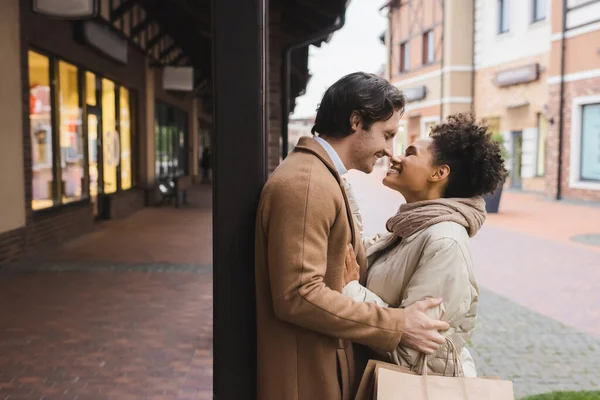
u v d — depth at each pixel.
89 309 5.74
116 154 13.98
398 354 1.78
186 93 21.56
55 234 9.57
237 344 1.82
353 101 1.77
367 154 1.82
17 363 4.30
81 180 11.21
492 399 1.61
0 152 7.63
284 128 11.23
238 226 1.78
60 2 6.80
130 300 6.08
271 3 9.34
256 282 1.75
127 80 14.39
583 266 8.34
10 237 7.93
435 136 2.02
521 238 10.76
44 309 5.73
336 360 1.79
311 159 1.73
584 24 16.95
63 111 10.24
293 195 1.63
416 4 29.64
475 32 24.73
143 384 3.94
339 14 9.50
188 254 8.80
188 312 5.64
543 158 20.94
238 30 1.74
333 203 1.67
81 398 3.71
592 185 17.03
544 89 20.36
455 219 1.88
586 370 4.40
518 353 4.77
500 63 23.00
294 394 1.74
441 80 25.94
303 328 1.73
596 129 17.08
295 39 10.85
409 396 1.62
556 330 5.40
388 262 1.96
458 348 1.86
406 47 31.44
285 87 10.99
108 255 8.65
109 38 11.33
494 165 1.98
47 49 9.17
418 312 1.72
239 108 1.76
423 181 2.02
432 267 1.80
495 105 23.42
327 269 1.72
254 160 1.77
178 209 15.70
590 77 16.89
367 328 1.65
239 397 1.83
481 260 8.77
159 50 17.23
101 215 12.94
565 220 13.32
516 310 6.07
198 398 3.73
